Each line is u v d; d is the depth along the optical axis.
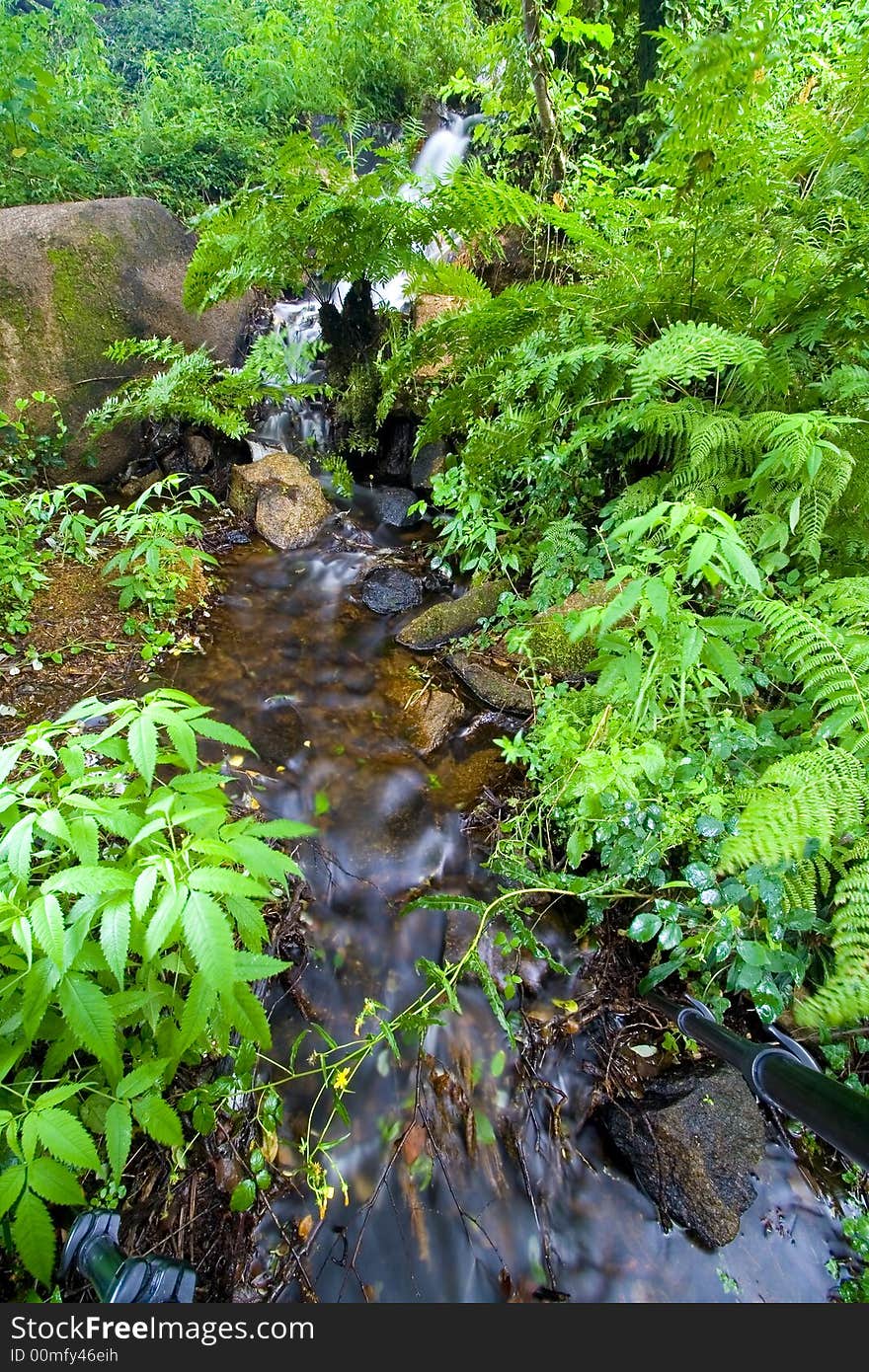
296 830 1.34
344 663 2.93
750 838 1.49
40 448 3.58
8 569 2.80
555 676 2.60
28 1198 0.97
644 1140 1.57
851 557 2.13
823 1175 1.57
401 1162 1.58
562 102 3.69
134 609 2.97
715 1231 1.48
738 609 1.97
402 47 5.87
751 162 2.14
